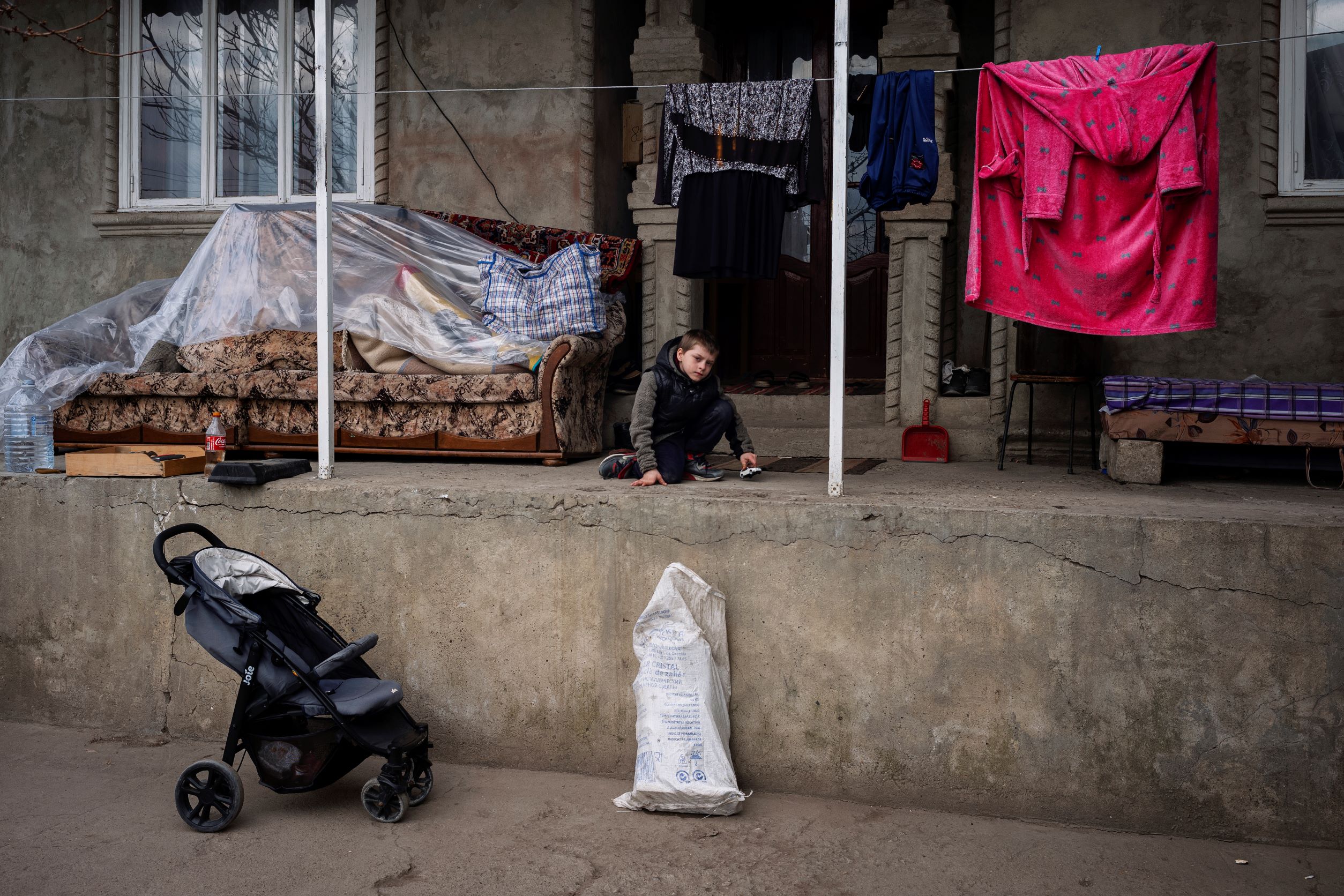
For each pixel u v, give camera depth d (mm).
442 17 7422
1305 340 6078
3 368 5836
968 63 7508
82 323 6172
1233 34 6074
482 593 4547
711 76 7250
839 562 4164
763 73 8266
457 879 3586
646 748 4105
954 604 4074
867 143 5484
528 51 7305
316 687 3830
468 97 7418
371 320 5969
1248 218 6121
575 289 5914
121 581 4945
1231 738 3873
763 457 6594
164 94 7906
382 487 4664
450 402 5750
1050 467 5949
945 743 4121
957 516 4047
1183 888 3545
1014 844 3867
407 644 4633
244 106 7840
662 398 4883
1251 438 4930
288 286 6105
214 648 3902
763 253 5613
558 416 5680
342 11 7648
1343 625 3756
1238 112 6090
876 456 6574
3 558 5082
